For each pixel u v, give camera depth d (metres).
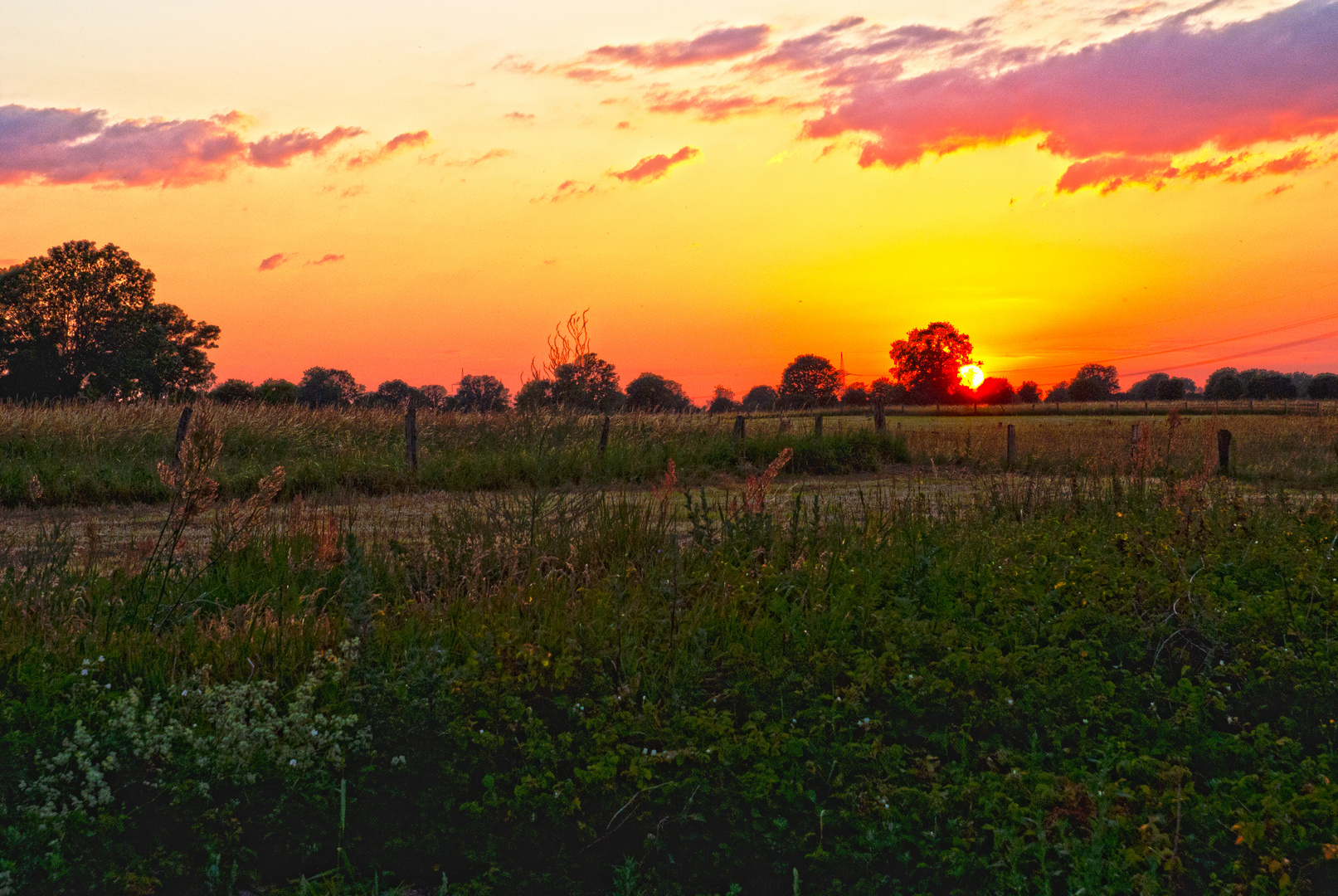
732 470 17.64
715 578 6.98
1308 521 8.70
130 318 55.25
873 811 4.10
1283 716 4.86
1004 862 3.76
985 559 7.47
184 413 15.99
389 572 7.12
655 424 19.16
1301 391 102.06
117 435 16.58
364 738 4.58
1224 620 5.73
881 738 4.69
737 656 5.55
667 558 6.99
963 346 124.81
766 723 4.89
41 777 4.16
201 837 3.97
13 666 5.10
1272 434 24.39
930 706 4.97
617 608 6.09
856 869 3.82
